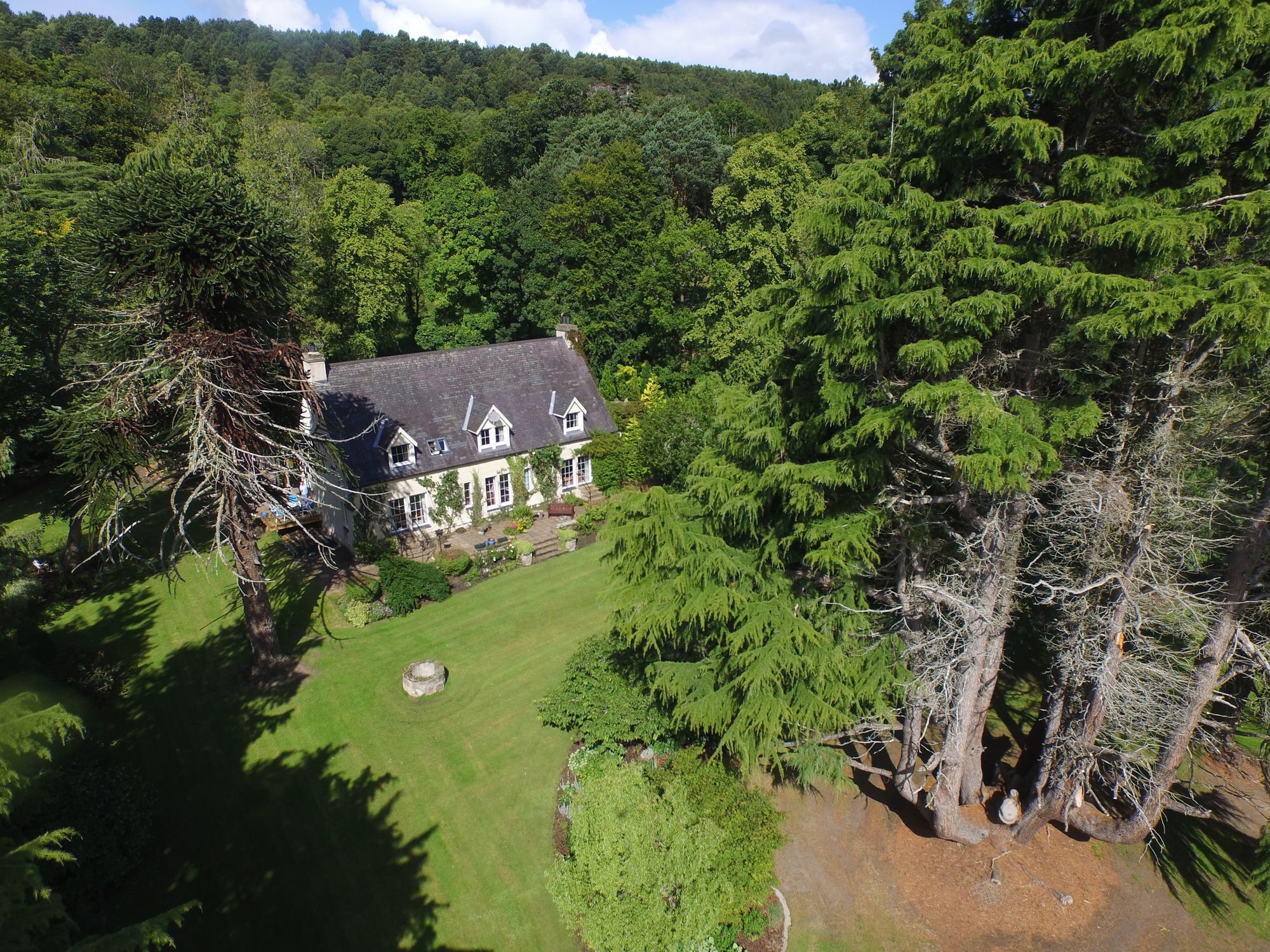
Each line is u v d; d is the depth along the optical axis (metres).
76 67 68.00
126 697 22.34
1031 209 12.43
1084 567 16.53
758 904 15.84
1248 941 15.20
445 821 18.19
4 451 23.48
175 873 16.52
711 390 33.81
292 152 48.34
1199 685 14.55
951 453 14.55
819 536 14.73
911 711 16.75
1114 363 14.84
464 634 26.03
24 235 31.38
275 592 28.14
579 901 13.84
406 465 31.31
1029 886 16.48
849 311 12.64
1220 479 15.34
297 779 19.38
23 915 8.90
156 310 20.22
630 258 50.16
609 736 18.97
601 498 36.91
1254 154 11.85
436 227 50.69
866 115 50.50
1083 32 13.36
